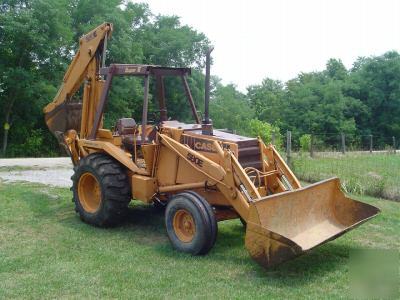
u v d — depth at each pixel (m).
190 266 5.77
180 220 6.41
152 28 39.28
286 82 55.81
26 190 10.19
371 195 11.05
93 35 8.31
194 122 8.04
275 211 5.71
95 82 8.36
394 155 20.31
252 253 5.47
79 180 7.73
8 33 25.52
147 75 7.30
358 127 44.66
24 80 25.97
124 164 7.30
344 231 6.03
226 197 6.24
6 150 28.05
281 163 6.84
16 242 6.64
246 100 66.56
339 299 4.88
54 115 9.13
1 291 4.94
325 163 15.09
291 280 5.38
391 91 45.28
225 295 4.93
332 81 47.28
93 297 4.85
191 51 38.22
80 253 6.21
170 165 7.04
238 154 6.55
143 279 5.33
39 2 25.95
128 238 6.94
